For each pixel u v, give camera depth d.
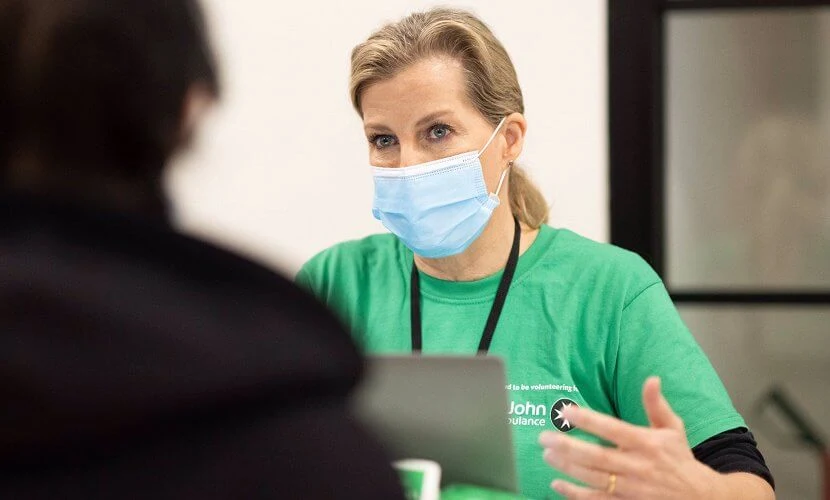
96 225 0.56
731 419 1.46
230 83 0.65
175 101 0.59
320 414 0.58
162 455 0.54
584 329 1.57
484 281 1.63
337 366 0.57
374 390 1.13
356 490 0.57
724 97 2.87
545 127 2.84
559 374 1.55
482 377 1.09
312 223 2.91
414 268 1.69
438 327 1.63
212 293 0.56
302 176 2.90
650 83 2.80
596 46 2.81
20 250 0.54
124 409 0.51
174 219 0.62
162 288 0.55
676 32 2.88
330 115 2.88
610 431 1.09
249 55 2.88
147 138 0.59
